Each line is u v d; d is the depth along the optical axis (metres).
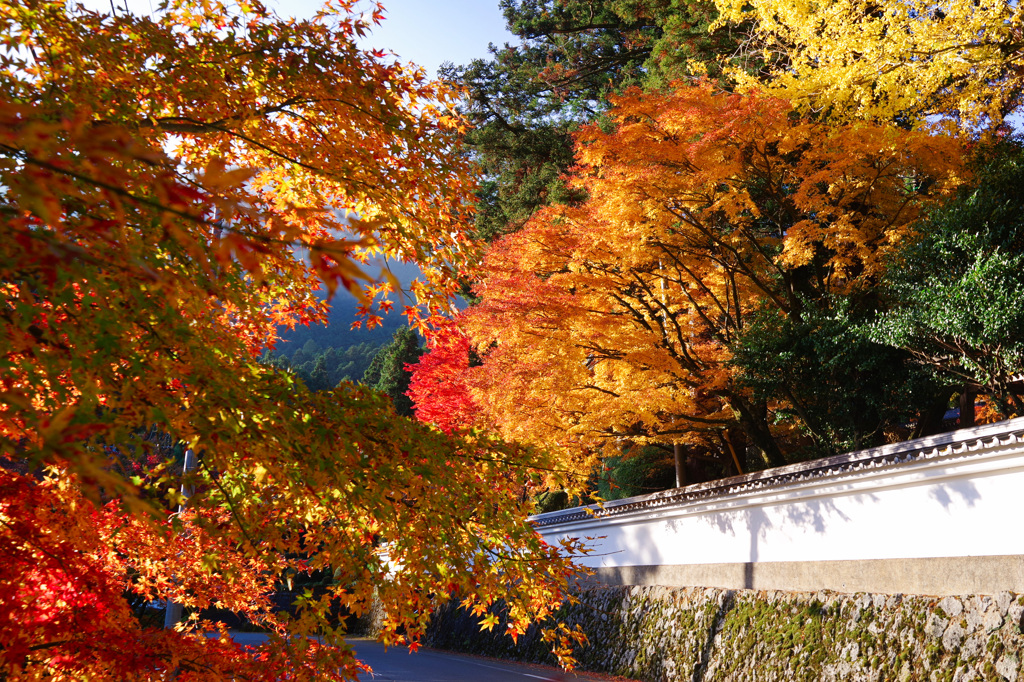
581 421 12.99
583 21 28.62
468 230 4.11
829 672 9.10
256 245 1.28
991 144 12.22
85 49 2.99
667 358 12.44
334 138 3.77
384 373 41.75
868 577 9.44
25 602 2.70
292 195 3.87
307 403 2.72
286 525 3.26
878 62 11.95
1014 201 10.59
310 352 103.56
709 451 18.97
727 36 18.72
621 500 15.44
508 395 12.64
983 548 7.96
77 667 2.81
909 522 8.93
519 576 3.35
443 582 3.24
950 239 10.25
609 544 16.11
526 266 12.91
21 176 1.49
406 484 2.95
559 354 13.05
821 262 14.48
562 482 3.48
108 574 3.36
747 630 11.05
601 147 11.99
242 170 1.23
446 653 19.84
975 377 10.23
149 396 2.27
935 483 8.61
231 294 2.79
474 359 23.28
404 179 3.89
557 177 25.44
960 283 9.51
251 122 3.53
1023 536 7.55
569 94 30.48
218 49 3.37
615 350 13.12
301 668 2.92
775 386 12.27
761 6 13.37
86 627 2.83
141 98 3.35
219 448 2.29
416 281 4.01
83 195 1.90
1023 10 10.79
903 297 10.74
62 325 2.07
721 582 12.40
